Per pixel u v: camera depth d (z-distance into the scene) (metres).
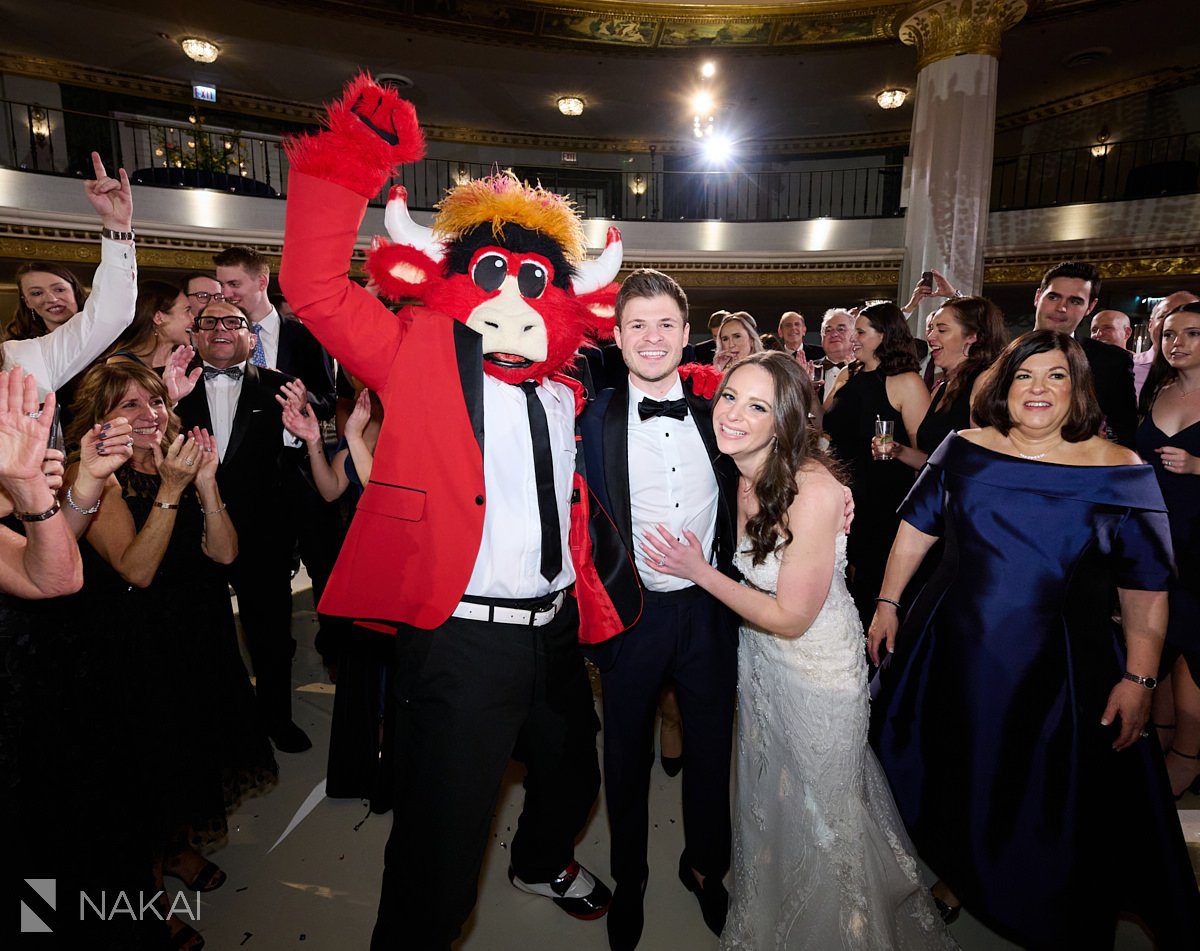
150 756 1.90
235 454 2.68
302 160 1.31
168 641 1.95
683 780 2.05
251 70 11.81
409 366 1.54
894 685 2.09
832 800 1.70
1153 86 11.45
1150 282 9.90
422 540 1.55
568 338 1.67
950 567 1.97
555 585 1.71
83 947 1.67
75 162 11.87
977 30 8.35
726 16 9.92
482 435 1.57
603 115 13.59
